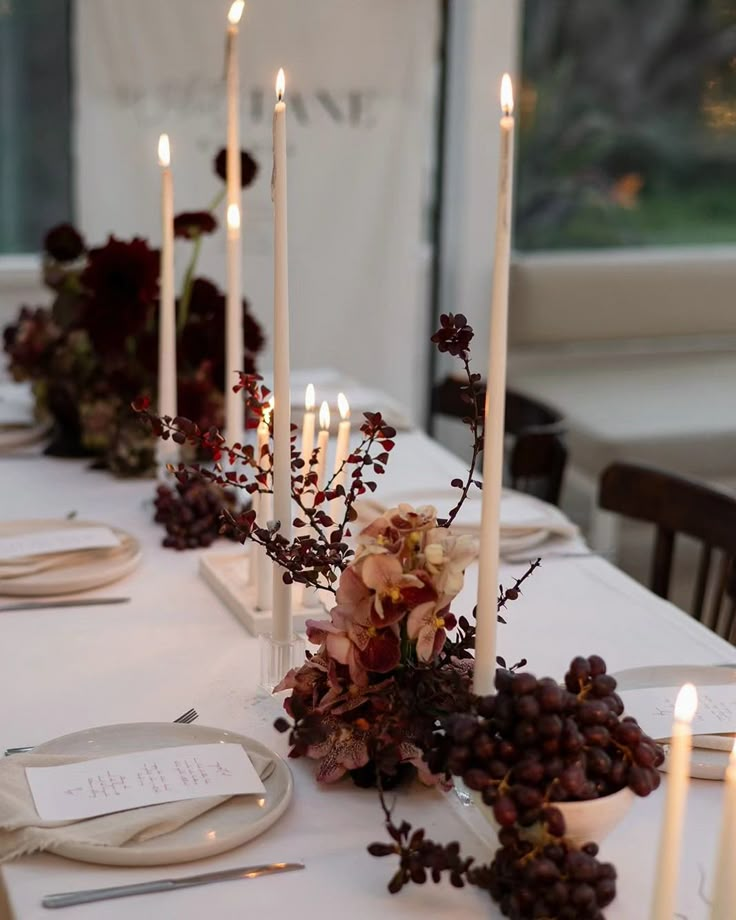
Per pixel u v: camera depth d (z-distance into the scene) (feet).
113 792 3.57
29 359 7.88
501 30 13.76
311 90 13.35
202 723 4.25
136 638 4.98
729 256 14.84
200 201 13.35
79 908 3.15
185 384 7.20
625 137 15.10
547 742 3.00
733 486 12.66
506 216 3.15
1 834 3.38
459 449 14.74
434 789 3.80
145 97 12.96
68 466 7.64
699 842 3.57
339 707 3.70
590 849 3.05
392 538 3.59
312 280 13.83
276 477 4.23
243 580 5.45
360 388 9.70
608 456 12.10
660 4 14.76
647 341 15.43
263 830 3.51
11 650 4.83
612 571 5.98
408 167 13.78
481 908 3.22
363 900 3.24
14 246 13.60
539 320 14.24
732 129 15.24
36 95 13.25
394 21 13.38
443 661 3.66
